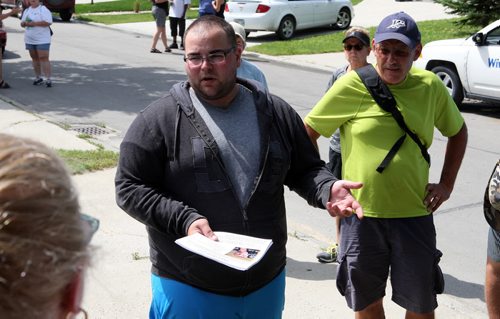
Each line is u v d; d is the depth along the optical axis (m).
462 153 3.56
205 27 2.52
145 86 12.00
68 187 1.09
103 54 16.05
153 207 2.49
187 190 2.56
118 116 9.63
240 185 2.57
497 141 8.98
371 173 3.28
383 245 3.35
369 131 3.31
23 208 1.01
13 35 18.88
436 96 3.39
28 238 1.01
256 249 2.34
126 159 2.57
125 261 4.67
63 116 9.50
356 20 22.98
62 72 13.19
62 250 1.04
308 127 3.44
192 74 2.54
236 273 2.53
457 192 6.72
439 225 5.84
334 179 2.70
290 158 2.70
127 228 5.28
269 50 16.95
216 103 2.62
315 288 4.46
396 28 3.23
